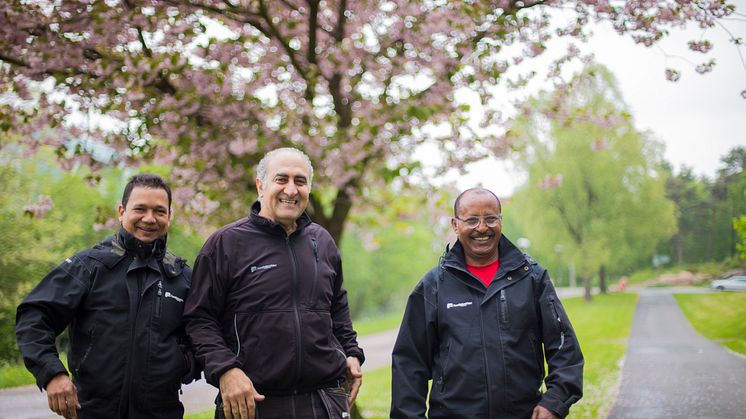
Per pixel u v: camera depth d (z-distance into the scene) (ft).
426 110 21.33
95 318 9.98
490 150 25.26
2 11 18.53
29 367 9.39
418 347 11.28
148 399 10.00
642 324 73.72
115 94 20.51
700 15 19.17
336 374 10.65
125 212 10.61
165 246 10.87
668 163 145.69
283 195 10.68
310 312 10.43
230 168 22.90
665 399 27.12
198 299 10.32
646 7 19.75
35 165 53.36
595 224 116.98
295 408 10.10
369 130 21.43
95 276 10.16
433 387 10.94
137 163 23.58
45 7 19.74
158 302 10.34
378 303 189.67
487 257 11.36
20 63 19.74
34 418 28.04
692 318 77.92
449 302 10.96
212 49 21.68
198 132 21.30
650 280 162.50
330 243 11.58
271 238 10.71
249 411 9.50
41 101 21.61
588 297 125.70
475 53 21.07
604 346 50.90
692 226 142.31
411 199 30.42
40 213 25.53
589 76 22.79
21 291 50.88
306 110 22.57
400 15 22.22
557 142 117.60
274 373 9.97
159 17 19.99
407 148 26.16
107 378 9.82
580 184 117.60
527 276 10.98
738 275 109.60
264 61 23.63
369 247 41.39
